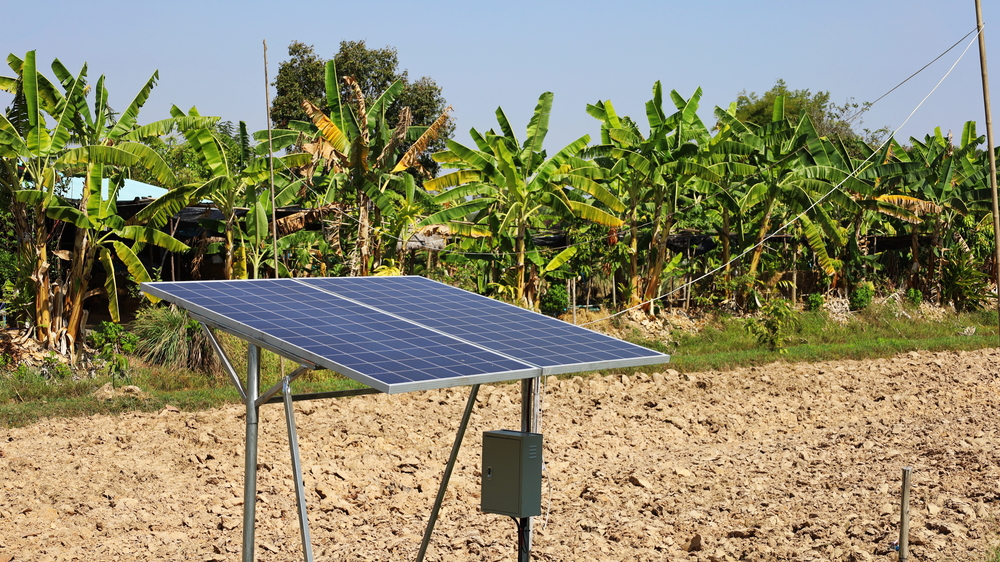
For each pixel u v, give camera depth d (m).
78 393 17.66
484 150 25.12
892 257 38.16
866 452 14.25
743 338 28.16
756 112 57.50
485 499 6.46
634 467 13.50
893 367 24.78
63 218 18.84
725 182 30.16
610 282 32.06
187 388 19.08
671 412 18.22
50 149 18.81
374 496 11.79
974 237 36.78
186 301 6.06
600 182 29.98
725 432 16.66
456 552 9.45
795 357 25.64
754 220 31.78
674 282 32.12
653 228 29.36
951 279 35.72
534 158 25.67
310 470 12.75
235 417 16.22
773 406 19.17
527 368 5.48
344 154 22.23
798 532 10.02
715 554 9.27
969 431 15.84
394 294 7.43
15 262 20.11
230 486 11.99
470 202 25.86
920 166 30.98
